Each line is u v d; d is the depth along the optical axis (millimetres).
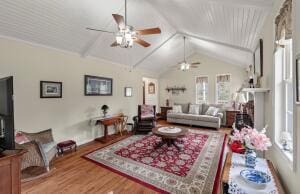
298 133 1176
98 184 2402
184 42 5758
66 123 3975
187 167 2900
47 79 3576
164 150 3705
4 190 1405
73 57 4133
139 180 2500
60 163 3090
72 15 3066
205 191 2223
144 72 7070
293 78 1236
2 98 1547
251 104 3500
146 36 4633
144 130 5160
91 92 4594
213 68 7082
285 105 1841
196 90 7496
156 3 3281
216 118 5699
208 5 2566
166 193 2193
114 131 5359
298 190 1170
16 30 2943
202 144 4109
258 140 1589
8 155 1435
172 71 8094
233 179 1404
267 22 2312
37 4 2645
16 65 3078
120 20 2398
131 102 6234
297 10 1161
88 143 4355
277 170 1788
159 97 8523
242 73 6527
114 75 5441
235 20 2781
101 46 4336
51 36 3375
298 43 1151
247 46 3928
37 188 2297
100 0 2965
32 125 3318
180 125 6578
